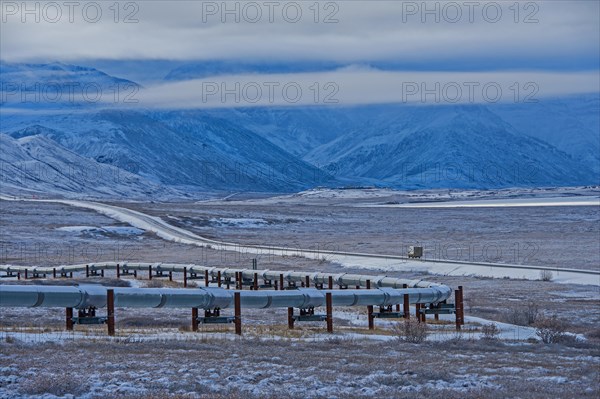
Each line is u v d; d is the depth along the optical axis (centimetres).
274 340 3597
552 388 2645
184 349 3153
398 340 3909
